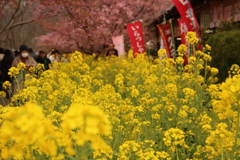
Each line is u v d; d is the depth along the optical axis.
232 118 3.54
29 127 1.32
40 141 1.46
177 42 17.64
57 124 3.61
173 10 15.88
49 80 5.88
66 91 4.59
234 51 6.79
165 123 4.40
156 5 18.91
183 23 8.77
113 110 3.80
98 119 1.52
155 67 7.14
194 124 4.25
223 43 7.10
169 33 10.80
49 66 9.40
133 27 11.41
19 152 1.65
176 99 4.86
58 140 1.54
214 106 4.11
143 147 3.21
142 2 17.89
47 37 20.25
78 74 6.76
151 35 20.44
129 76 7.62
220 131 2.59
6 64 8.63
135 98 5.77
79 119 1.34
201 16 14.11
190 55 6.50
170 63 7.94
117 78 5.83
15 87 6.95
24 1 18.50
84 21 17.62
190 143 3.88
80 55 7.29
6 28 16.31
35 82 5.22
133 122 3.68
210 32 11.20
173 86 4.86
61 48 19.67
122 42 13.37
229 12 11.16
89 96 4.41
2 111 3.36
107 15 17.27
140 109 4.05
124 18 18.03
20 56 7.42
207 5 13.18
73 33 17.91
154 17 19.02
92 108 1.42
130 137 3.60
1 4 16.53
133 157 3.11
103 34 17.64
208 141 2.83
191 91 4.73
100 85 6.26
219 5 12.05
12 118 1.56
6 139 1.54
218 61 7.36
